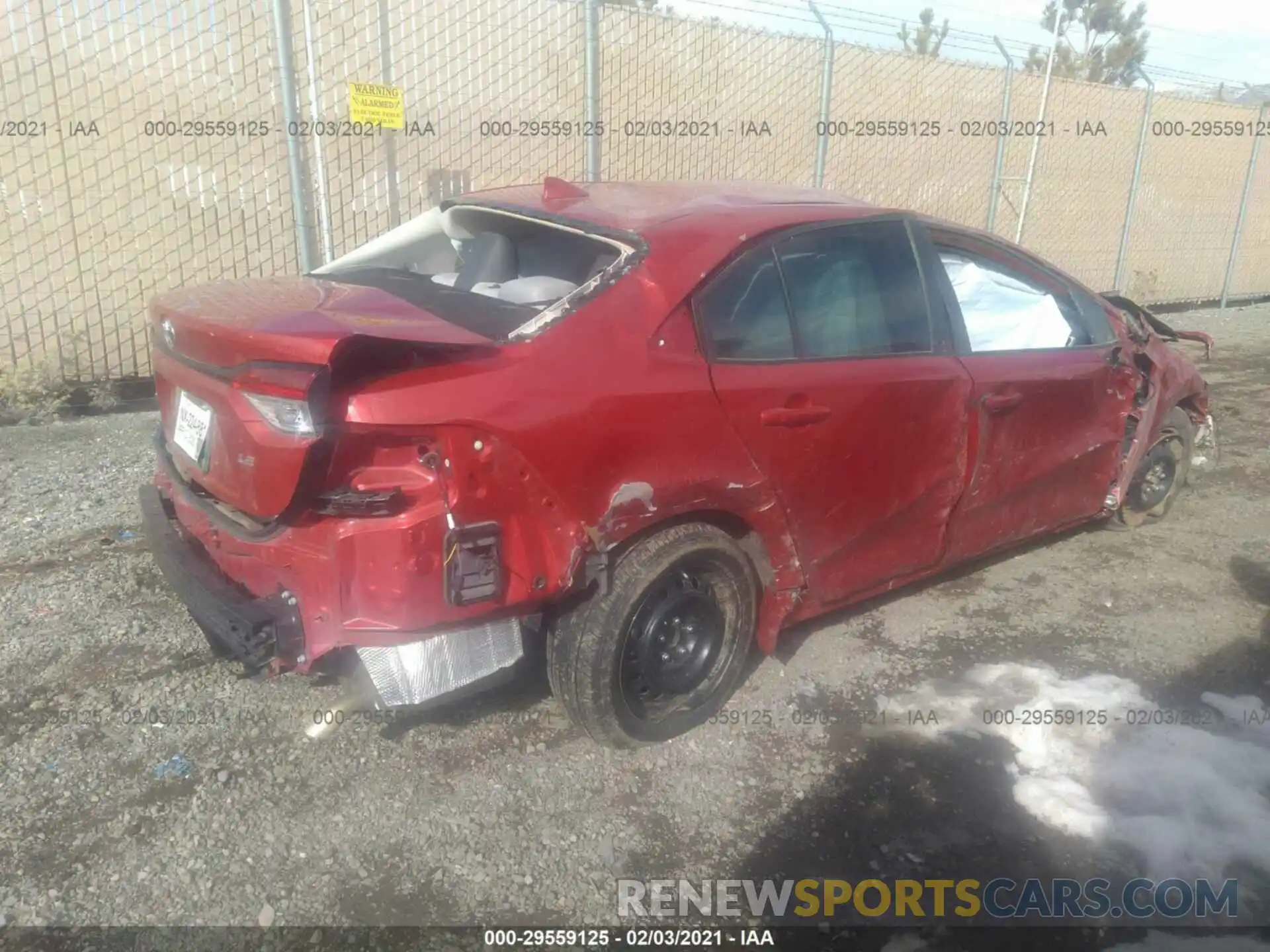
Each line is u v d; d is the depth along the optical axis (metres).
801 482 3.25
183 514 3.23
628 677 3.07
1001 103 10.99
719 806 2.95
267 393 2.48
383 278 3.50
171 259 6.79
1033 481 4.18
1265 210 14.68
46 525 4.68
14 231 6.27
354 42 7.01
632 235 3.10
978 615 4.20
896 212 3.72
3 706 3.25
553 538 2.73
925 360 3.63
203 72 6.60
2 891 2.51
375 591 2.54
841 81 9.69
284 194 7.06
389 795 2.91
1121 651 3.93
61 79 6.21
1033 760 3.20
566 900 2.58
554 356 2.72
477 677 2.76
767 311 3.22
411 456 2.54
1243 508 5.61
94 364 6.68
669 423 2.87
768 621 3.40
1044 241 12.09
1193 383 5.13
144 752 3.06
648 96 8.49
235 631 2.62
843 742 3.28
